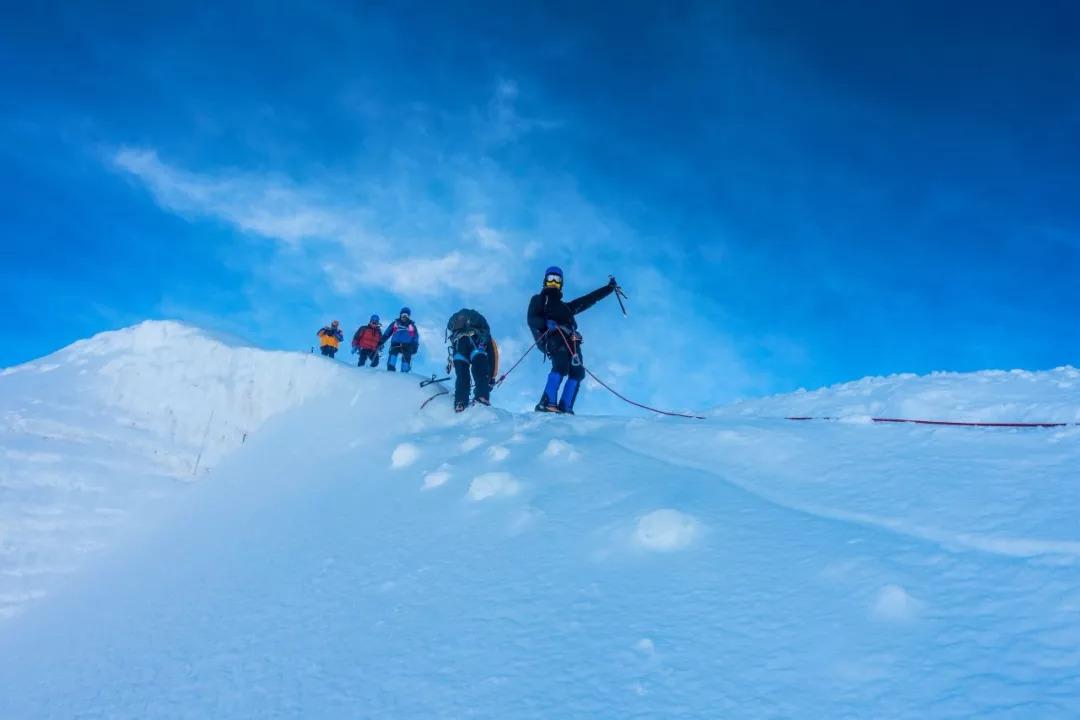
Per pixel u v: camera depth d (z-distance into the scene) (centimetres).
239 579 446
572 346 699
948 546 251
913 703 172
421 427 721
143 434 943
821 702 181
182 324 1088
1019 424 408
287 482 706
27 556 738
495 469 482
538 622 264
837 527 286
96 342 1117
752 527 301
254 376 984
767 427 464
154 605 475
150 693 322
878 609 215
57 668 421
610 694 207
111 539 782
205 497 798
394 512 466
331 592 363
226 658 329
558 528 352
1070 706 157
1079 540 231
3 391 981
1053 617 193
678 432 481
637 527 316
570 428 575
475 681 235
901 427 423
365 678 260
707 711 189
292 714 252
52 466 848
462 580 323
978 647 187
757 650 211
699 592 255
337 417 840
